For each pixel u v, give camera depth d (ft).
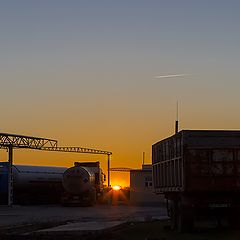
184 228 69.31
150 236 67.67
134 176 222.89
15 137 197.88
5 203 197.57
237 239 61.82
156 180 84.94
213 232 69.77
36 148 211.61
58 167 221.66
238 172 66.90
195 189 66.44
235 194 68.23
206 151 67.05
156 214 135.44
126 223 92.22
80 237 70.38
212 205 68.13
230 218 70.95
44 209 169.58
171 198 77.10
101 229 76.74
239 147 67.41
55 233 73.72
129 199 234.38
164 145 78.43
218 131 67.92
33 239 69.05
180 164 68.18
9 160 193.06
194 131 67.67
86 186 188.75
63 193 192.34
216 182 66.69
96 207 187.83
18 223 99.76
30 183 204.44
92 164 213.87
